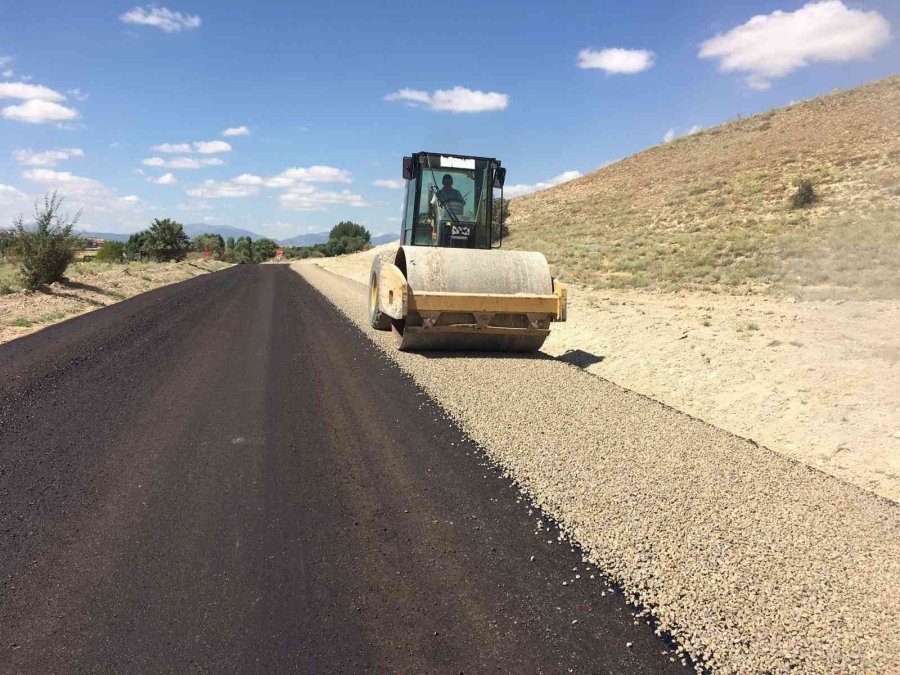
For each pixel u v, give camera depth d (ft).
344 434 18.83
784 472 16.37
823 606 10.57
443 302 27.63
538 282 29.04
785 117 142.10
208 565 11.68
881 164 85.40
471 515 13.67
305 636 9.69
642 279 56.29
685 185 116.78
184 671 8.91
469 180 34.40
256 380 25.41
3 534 12.92
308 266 131.44
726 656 9.38
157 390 23.94
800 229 68.69
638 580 11.23
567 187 172.45
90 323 41.34
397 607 10.44
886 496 16.26
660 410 21.38
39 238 57.67
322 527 13.15
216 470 16.16
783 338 30.07
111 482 15.44
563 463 16.26
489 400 21.89
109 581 11.18
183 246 149.38
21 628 9.93
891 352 26.05
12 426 19.76
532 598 10.73
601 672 8.98
